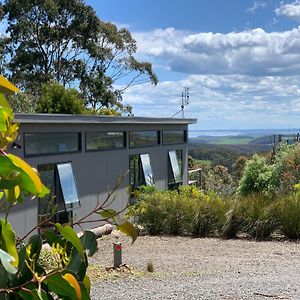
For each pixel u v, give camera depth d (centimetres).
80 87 2569
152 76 2812
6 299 97
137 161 1477
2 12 2358
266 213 962
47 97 1706
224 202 1042
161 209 1040
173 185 1717
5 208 108
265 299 486
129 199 131
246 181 1476
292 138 1691
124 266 666
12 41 2414
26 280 103
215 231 1000
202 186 1842
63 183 1073
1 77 87
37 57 2419
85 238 118
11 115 100
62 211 1057
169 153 1702
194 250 835
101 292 523
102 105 2620
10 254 93
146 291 529
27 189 95
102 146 1273
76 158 1145
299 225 939
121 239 968
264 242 912
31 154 977
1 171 92
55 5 2394
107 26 2625
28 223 891
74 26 2459
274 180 1441
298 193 1032
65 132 1104
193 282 573
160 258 759
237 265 691
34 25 2422
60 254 119
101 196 1253
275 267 669
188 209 1024
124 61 2720
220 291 522
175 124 1742
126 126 1402
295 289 526
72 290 99
